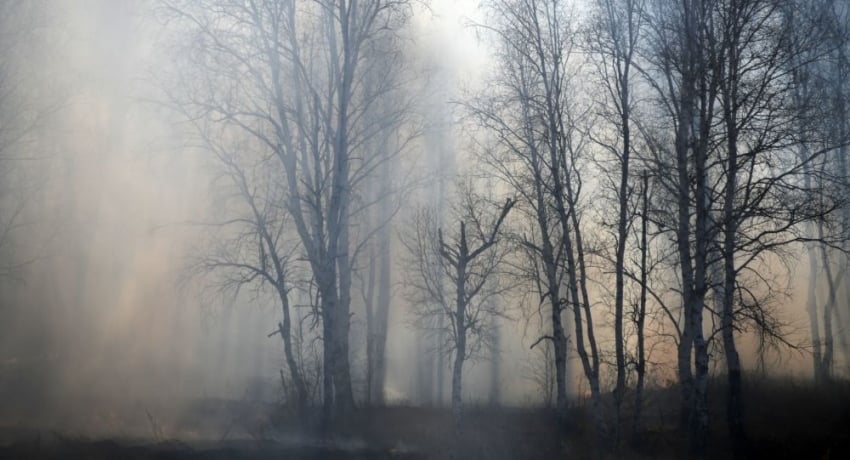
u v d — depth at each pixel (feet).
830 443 63.72
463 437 68.18
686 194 68.49
